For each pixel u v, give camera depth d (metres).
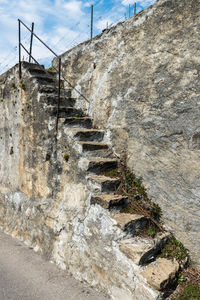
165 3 2.90
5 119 5.29
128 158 3.38
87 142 3.42
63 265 3.28
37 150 4.09
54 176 3.69
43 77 4.28
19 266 3.33
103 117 3.79
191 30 2.66
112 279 2.57
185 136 2.73
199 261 2.64
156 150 3.03
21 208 4.59
